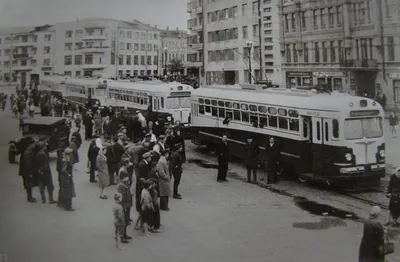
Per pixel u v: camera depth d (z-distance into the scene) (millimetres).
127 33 35188
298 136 15438
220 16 34219
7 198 14000
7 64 34469
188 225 11500
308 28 25453
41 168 13516
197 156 21734
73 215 12227
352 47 23062
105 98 32875
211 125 21344
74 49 34094
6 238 10578
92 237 10625
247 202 13539
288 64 27297
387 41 21469
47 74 34781
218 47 34688
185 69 39562
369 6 21938
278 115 16531
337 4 23266
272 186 15578
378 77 22047
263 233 10750
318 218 11812
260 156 17672
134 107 28422
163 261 9086
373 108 14367
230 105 19688
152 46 37594
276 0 27562
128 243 10281
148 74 37469
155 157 13406
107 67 34750
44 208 13039
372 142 14266
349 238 10266
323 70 24906
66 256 9414
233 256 9258
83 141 25312
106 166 14070
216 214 12391
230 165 19641
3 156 20469
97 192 14750
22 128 20031
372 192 14289
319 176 14664
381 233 7676
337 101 14188
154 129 23422
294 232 10742
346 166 13977
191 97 23281
